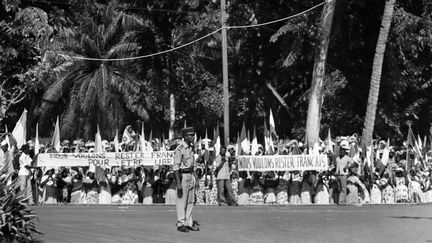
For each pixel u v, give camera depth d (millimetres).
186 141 15227
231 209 21438
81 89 46219
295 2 34344
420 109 36375
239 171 24609
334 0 29953
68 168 25453
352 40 34562
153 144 27953
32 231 13852
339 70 36250
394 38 32125
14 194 13000
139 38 40062
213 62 44656
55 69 24328
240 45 39188
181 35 40219
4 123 39562
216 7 39219
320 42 29953
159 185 24688
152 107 46594
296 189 24375
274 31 36594
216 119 45969
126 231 15164
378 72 30438
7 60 23016
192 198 15336
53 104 48562
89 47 46312
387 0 30547
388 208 21766
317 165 23922
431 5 32219
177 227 15258
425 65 34406
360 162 24719
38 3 25188
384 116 33750
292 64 34000
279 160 24219
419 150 27391
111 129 46969
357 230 15508
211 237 14312
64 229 15461
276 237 14383
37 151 25141
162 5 38281
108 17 45906
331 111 36406
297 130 36688
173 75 41281
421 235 14578
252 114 41062
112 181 24812
